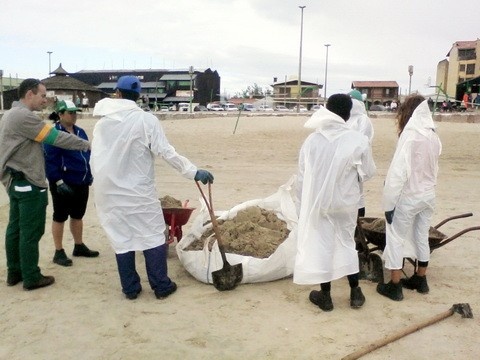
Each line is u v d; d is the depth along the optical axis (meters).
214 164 14.09
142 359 3.78
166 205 6.09
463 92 49.38
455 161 14.52
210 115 32.84
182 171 4.77
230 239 5.55
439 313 4.56
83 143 4.91
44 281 5.14
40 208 4.91
